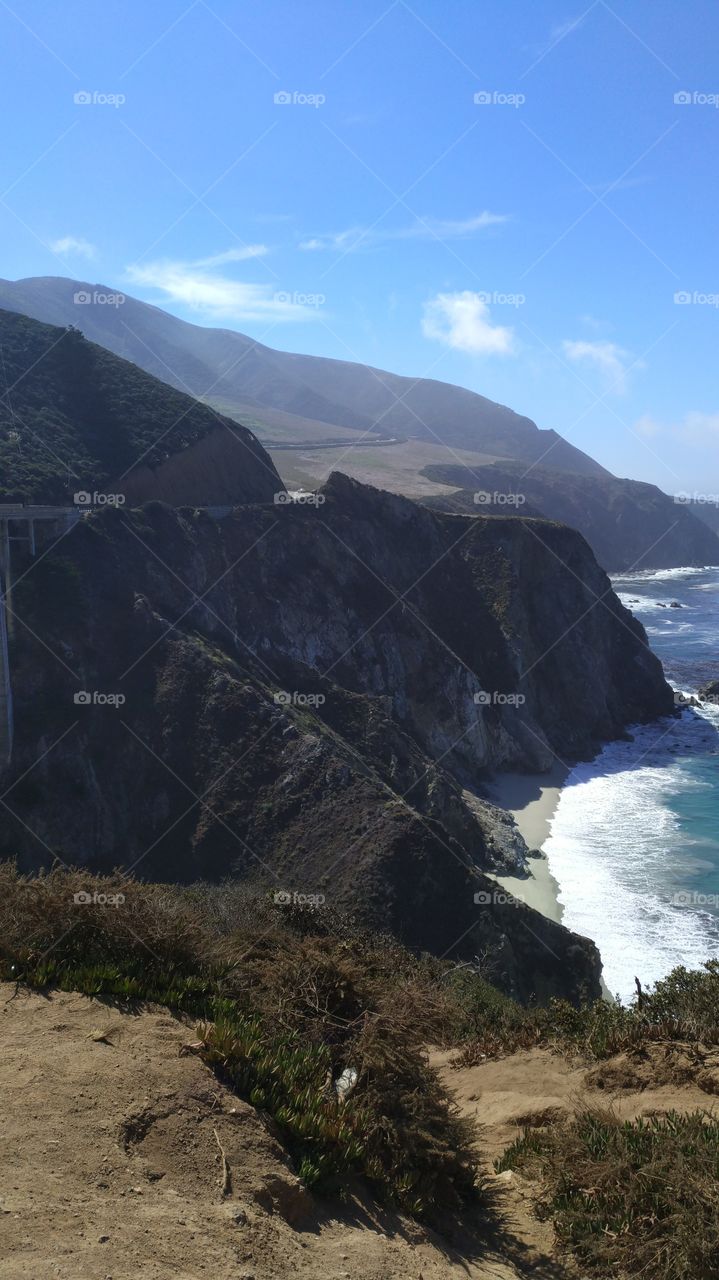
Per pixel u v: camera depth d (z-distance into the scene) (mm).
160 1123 5922
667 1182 6273
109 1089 6137
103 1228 4820
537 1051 11117
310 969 8398
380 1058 7309
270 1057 7012
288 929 12711
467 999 15367
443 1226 6367
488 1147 8234
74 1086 6117
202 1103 6238
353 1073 7531
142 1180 5359
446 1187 6699
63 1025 7086
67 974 7887
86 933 8398
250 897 14969
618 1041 10289
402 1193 6441
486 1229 6523
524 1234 6523
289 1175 5879
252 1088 6684
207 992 8195
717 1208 5902
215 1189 5480
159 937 8414
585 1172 6836
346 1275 5148
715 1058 9203
